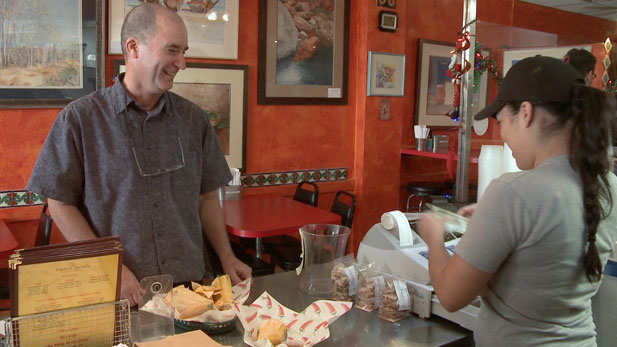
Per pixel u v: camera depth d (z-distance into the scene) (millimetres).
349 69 4402
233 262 1851
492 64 2025
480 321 1199
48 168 1677
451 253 1506
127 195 1731
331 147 4398
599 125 1042
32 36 3115
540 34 2174
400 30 4484
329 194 4434
